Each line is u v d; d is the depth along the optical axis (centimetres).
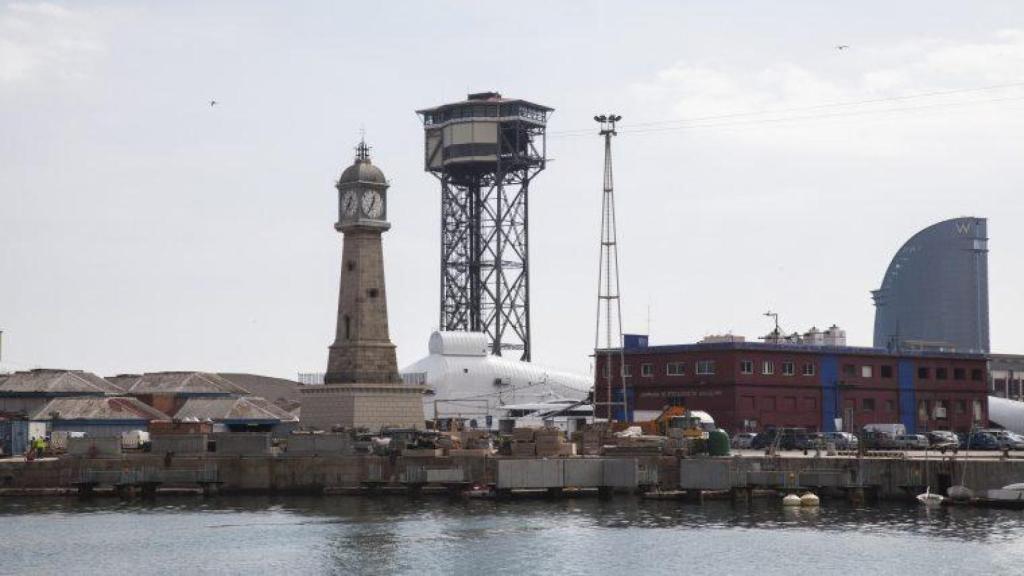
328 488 16875
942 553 12006
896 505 15362
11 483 16825
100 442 16950
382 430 18588
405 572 11381
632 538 12938
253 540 12925
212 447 17138
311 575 11275
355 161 19875
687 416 19562
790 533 13212
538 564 11675
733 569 11438
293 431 19512
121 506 15662
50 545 12694
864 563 11619
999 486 15175
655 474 16700
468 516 14538
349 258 19800
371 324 19738
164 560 11931
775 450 17850
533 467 16325
